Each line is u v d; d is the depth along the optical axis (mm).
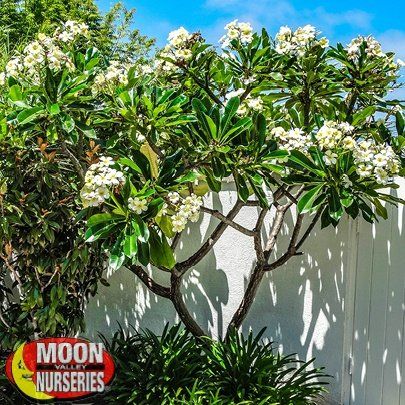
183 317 5574
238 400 4664
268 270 5379
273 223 5688
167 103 4676
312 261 5477
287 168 5062
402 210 4809
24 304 5027
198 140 4695
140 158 4363
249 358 4996
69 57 5039
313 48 5258
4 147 4762
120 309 6586
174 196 4336
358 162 4391
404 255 4766
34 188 4984
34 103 4641
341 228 5289
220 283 6012
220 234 5410
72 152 5082
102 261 5555
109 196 4230
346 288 5227
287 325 5641
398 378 4762
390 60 5188
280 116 5430
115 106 4836
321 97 5332
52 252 4980
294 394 4703
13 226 4918
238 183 4594
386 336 4883
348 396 5215
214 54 5355
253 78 5336
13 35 17125
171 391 4824
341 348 5242
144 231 4125
